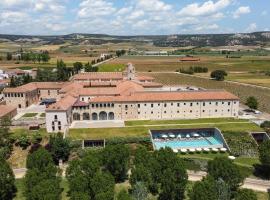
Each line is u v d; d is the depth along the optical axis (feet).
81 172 328.08
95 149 443.32
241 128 510.58
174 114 554.46
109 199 285.43
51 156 391.86
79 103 542.57
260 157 399.85
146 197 312.71
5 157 433.89
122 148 378.73
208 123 529.86
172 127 509.76
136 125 517.55
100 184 305.32
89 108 541.34
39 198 288.30
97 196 284.82
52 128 491.72
